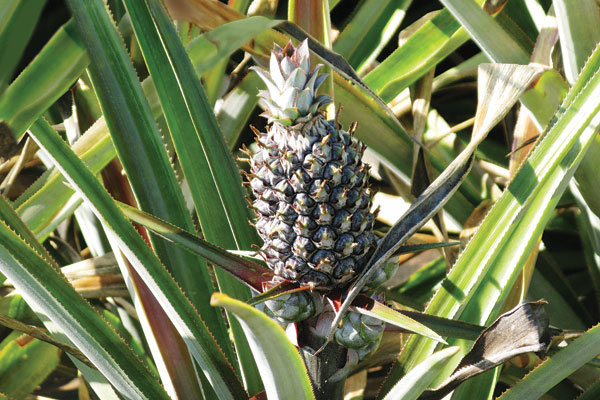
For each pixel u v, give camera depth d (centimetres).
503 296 180
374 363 206
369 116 207
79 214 218
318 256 165
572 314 210
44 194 198
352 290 162
